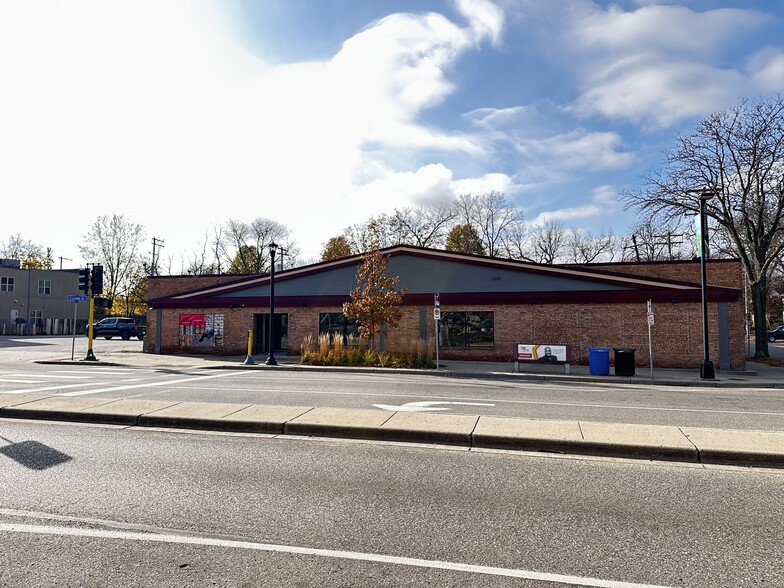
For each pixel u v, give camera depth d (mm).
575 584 3553
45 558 3869
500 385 15539
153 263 67000
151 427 8547
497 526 4539
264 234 74438
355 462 6531
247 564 3797
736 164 28422
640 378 18188
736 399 12711
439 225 62469
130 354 28469
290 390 12953
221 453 6922
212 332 28344
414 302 25406
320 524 4555
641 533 4418
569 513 4867
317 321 26766
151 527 4457
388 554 3975
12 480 5707
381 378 17234
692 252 45125
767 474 6148
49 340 44750
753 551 4090
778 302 65875
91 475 5918
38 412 9172
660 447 6789
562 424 8109
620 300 22984
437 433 7570
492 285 24609
